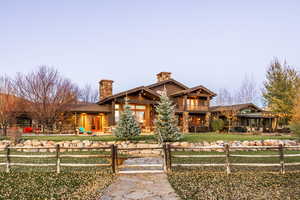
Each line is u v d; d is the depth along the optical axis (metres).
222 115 30.20
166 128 15.77
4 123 20.78
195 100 31.30
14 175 8.62
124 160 11.84
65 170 9.55
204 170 9.46
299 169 9.68
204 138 17.39
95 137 17.78
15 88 22.42
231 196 6.21
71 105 24.66
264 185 7.25
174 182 7.57
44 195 6.36
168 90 30.17
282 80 25.83
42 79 22.61
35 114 21.91
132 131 16.30
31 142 15.33
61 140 15.91
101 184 7.38
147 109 27.66
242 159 11.74
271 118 30.42
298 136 16.20
